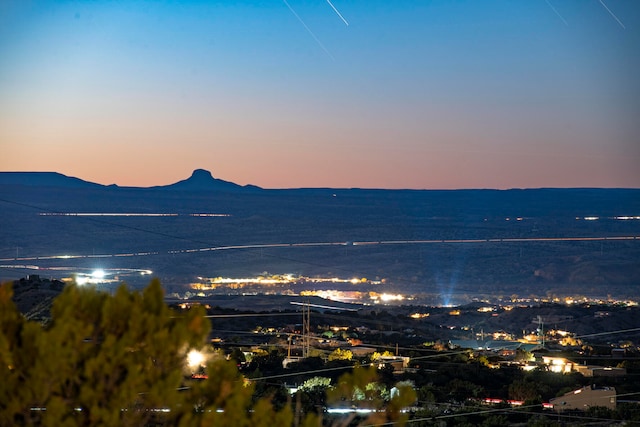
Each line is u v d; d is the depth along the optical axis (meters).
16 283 81.75
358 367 13.98
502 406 56.00
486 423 49.59
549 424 48.31
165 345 12.37
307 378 61.44
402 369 70.81
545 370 73.88
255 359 69.56
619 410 53.91
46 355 11.69
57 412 11.51
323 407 42.81
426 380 65.12
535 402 56.91
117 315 12.62
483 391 61.97
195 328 12.79
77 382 12.16
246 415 12.98
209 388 12.77
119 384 12.24
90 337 12.59
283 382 59.62
